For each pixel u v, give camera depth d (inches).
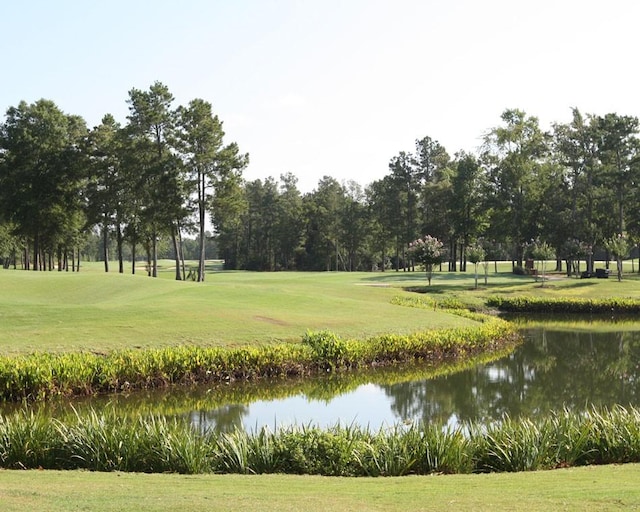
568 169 2701.8
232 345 855.1
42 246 2655.0
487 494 276.2
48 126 2363.4
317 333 897.5
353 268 4256.9
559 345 1119.6
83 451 405.7
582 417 499.5
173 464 394.9
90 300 1258.6
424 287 1984.5
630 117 2513.5
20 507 233.1
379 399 710.5
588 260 2519.7
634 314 1630.2
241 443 405.4
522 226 2664.9
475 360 966.4
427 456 398.3
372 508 243.8
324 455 397.7
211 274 2906.0
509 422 466.9
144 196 2249.0
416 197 3531.0
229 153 2193.7
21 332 817.5
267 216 4315.9
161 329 886.4
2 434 415.5
